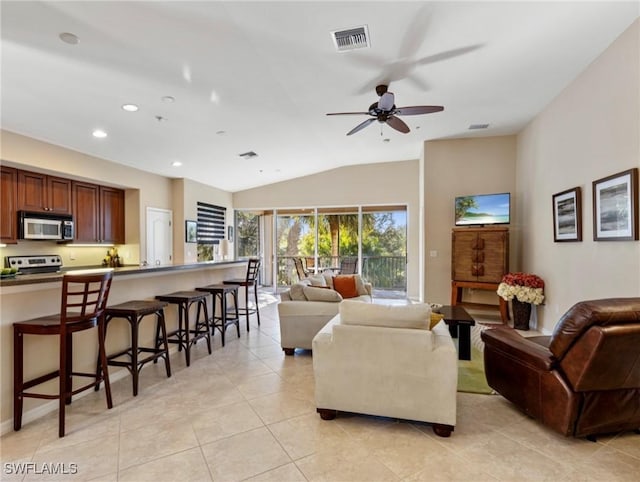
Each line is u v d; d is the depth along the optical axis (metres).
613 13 2.61
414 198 7.59
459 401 2.69
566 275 3.96
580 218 3.61
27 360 2.38
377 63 3.23
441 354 2.16
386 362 2.25
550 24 2.71
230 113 4.25
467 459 1.95
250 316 5.80
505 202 5.24
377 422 2.35
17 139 4.12
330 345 2.35
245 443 2.10
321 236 8.25
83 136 4.41
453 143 5.89
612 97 3.06
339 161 7.52
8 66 2.87
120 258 6.04
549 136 4.35
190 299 3.53
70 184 5.03
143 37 2.64
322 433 2.21
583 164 3.56
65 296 2.22
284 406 2.58
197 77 3.31
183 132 4.69
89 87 3.30
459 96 4.09
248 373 3.24
